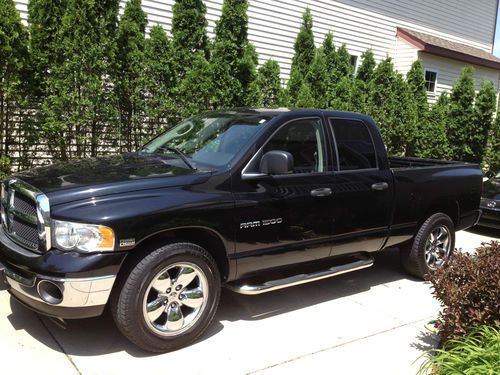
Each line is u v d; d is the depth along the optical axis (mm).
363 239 4793
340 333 4070
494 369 2803
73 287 3146
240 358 3553
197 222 3576
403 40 15258
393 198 4992
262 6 11594
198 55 7602
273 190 4031
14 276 3381
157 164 3977
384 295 5031
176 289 3549
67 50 6285
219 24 8336
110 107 6781
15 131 6258
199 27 8109
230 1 8250
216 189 3730
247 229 3873
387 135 11133
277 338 3910
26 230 3486
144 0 9562
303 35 11359
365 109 10703
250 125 4242
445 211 5730
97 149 7000
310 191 4270
